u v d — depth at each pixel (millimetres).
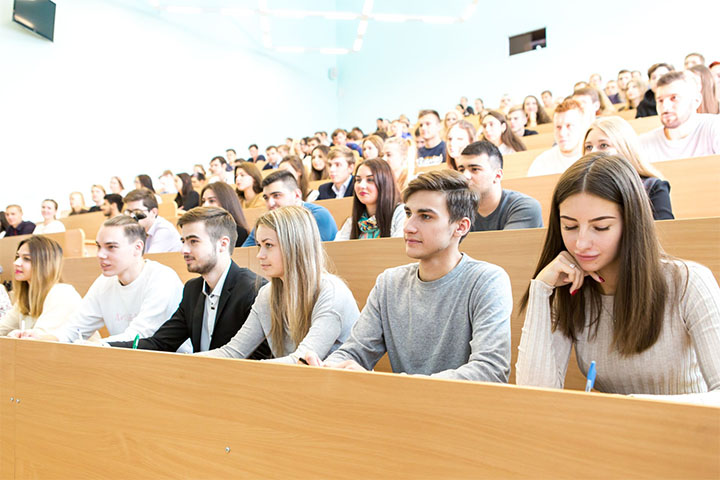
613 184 887
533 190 2277
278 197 2371
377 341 1285
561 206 943
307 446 725
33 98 5832
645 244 889
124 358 925
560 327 1015
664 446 525
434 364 1177
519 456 591
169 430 854
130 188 6914
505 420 604
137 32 7203
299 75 10023
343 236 2469
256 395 775
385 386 679
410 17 8102
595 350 990
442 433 637
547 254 1027
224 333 1670
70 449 972
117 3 6941
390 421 671
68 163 6156
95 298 1984
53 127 6023
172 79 7695
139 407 894
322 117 10422
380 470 670
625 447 542
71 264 2635
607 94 6242
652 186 1629
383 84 10070
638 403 542
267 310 1540
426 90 9547
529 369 971
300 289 1472
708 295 872
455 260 1205
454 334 1167
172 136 7633
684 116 2338
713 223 1308
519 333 1524
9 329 2230
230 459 787
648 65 7566
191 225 1664
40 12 5859
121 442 906
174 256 2322
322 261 1532
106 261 1863
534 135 4273
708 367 842
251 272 1749
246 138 8930
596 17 7980
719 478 499
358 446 688
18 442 1050
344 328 1488
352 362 1061
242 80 8922
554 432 577
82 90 6398
